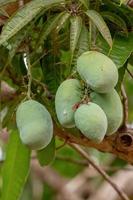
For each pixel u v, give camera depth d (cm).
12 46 145
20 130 134
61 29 151
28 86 145
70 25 142
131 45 146
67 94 133
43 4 138
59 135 172
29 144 132
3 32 137
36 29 151
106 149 173
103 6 150
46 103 156
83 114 128
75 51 140
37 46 150
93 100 133
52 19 144
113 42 146
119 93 151
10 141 187
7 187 191
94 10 143
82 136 169
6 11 156
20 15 138
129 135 168
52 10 146
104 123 128
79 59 133
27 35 148
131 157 171
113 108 134
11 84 182
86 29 141
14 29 137
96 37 143
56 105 134
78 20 138
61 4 142
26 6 139
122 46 146
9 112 165
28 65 149
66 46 156
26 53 151
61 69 159
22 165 189
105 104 133
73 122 133
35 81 159
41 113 134
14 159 189
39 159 166
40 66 165
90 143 171
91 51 135
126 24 151
